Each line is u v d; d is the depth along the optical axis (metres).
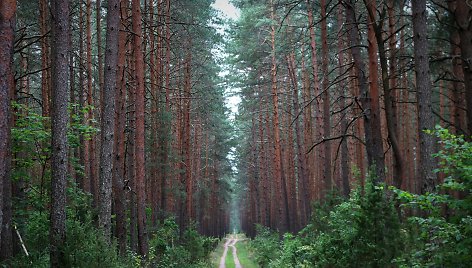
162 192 22.86
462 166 5.23
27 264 8.70
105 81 11.22
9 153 9.28
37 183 15.16
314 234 12.96
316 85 20.98
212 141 47.16
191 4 22.55
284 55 29.09
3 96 6.48
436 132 5.75
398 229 7.12
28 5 19.31
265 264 22.42
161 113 22.28
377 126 11.19
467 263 5.07
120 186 13.09
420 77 9.50
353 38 12.27
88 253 8.05
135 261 13.21
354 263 7.11
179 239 23.56
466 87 11.71
